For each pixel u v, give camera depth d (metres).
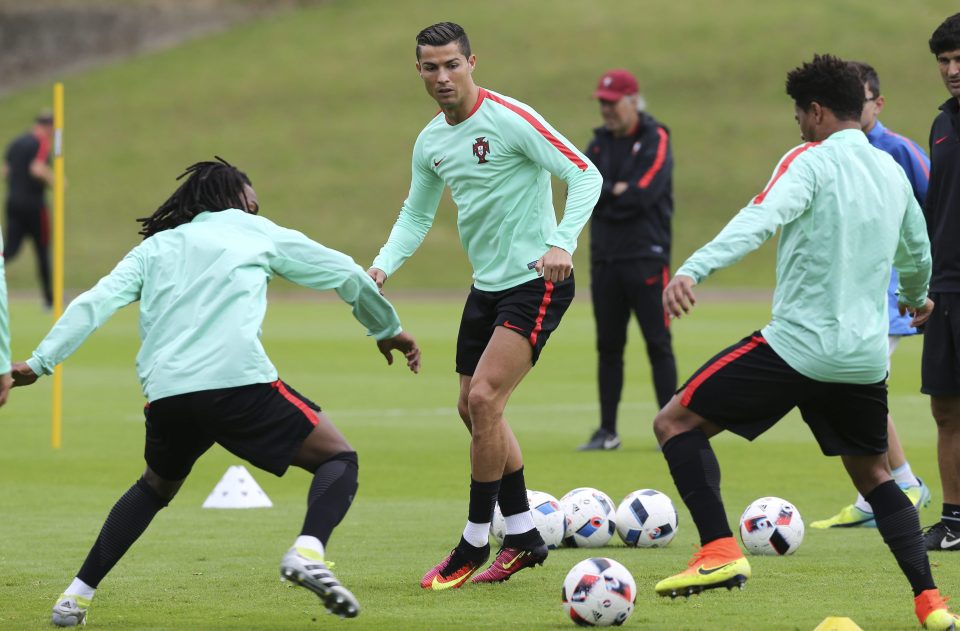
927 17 198.38
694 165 161.12
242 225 21.27
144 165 167.00
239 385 20.08
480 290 25.02
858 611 21.80
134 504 21.27
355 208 153.75
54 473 40.06
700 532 20.80
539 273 24.06
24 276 134.00
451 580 24.25
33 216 100.62
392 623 21.17
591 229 44.94
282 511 34.16
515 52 193.25
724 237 19.94
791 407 21.12
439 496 36.31
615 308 44.34
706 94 179.50
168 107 185.62
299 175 162.38
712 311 105.19
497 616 21.72
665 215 44.41
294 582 19.25
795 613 21.67
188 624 21.17
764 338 20.91
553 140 24.08
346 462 20.47
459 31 24.47
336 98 186.00
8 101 193.00
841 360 20.45
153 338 20.58
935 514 33.44
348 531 30.78
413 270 135.38
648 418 53.06
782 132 168.88
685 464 20.92
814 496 35.72
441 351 77.81
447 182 25.14
